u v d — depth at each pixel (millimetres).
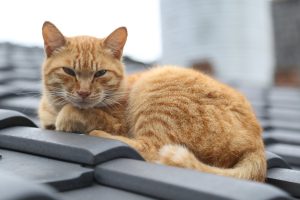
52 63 860
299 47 2643
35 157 662
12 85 1240
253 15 1860
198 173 583
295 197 692
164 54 1969
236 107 821
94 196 575
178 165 703
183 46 1893
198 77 868
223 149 775
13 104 1094
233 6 1838
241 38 1840
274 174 744
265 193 534
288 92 1794
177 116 810
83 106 831
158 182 567
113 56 893
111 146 638
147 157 771
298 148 1022
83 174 600
